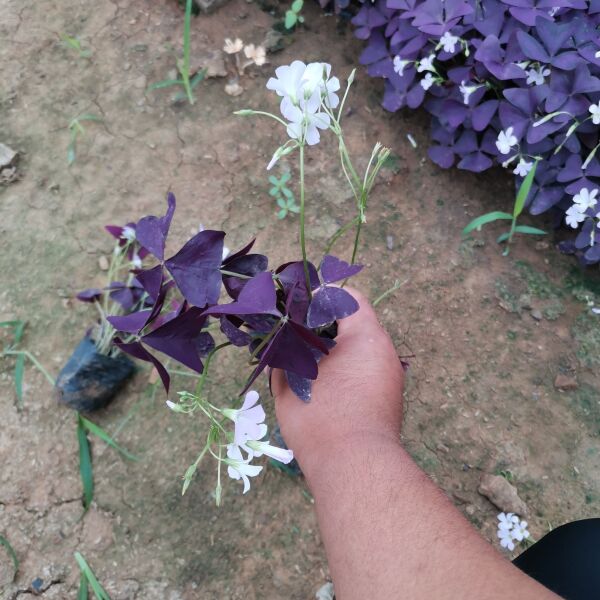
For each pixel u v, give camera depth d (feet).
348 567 1.05
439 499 1.11
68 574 2.09
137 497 2.20
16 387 2.25
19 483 2.20
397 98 2.66
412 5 2.50
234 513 2.19
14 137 2.76
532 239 2.62
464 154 2.59
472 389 2.38
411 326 2.47
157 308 1.16
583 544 1.55
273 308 1.06
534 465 2.26
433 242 2.62
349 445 1.25
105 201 2.67
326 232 2.63
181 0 3.08
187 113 2.84
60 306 2.47
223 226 2.63
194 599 2.07
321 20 3.04
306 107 1.17
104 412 2.33
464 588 0.93
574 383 2.36
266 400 2.34
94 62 2.93
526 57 2.32
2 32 2.97
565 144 2.33
